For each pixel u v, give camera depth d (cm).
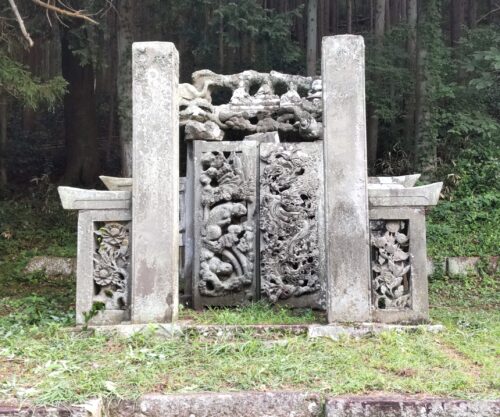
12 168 1424
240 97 648
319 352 414
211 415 330
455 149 1210
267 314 545
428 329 477
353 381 348
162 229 493
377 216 496
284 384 353
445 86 1126
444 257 897
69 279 867
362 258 484
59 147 1516
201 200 619
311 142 625
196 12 1240
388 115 1156
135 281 488
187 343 443
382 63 1171
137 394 336
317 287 600
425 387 343
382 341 441
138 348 431
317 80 656
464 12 1603
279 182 614
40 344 439
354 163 492
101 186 1282
